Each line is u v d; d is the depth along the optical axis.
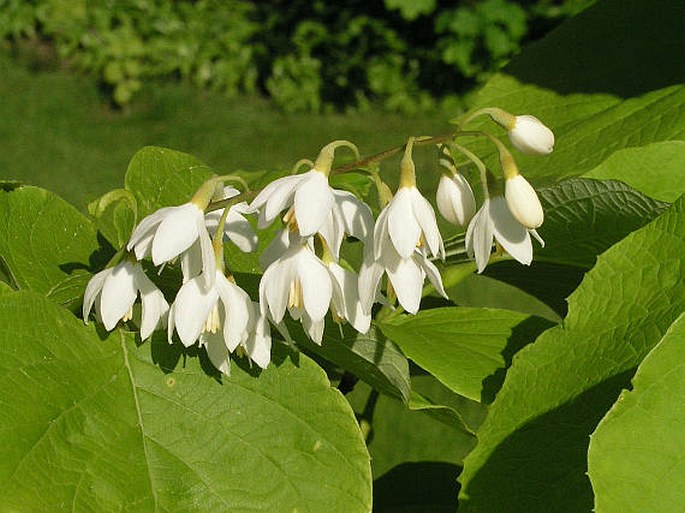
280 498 0.29
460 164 0.42
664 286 0.28
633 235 0.29
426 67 2.30
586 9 0.48
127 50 2.21
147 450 0.29
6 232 0.36
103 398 0.29
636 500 0.23
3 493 0.26
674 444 0.23
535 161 0.42
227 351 0.29
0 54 2.29
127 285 0.29
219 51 2.29
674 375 0.24
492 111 0.28
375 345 0.30
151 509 0.27
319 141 2.07
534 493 0.27
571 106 0.46
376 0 2.43
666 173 0.37
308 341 0.32
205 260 0.28
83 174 1.82
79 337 0.30
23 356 0.28
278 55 2.29
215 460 0.29
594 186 0.33
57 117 2.04
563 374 0.28
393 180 1.75
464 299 1.32
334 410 0.29
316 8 2.43
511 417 0.28
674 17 0.46
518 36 2.19
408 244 0.27
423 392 1.09
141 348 0.30
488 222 0.28
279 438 0.29
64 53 2.27
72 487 0.27
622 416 0.24
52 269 0.36
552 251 0.38
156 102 2.15
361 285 0.28
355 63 2.28
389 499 0.43
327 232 0.28
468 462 0.28
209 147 2.00
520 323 0.35
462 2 2.26
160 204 0.39
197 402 0.30
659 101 0.42
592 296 0.29
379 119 2.21
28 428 0.27
